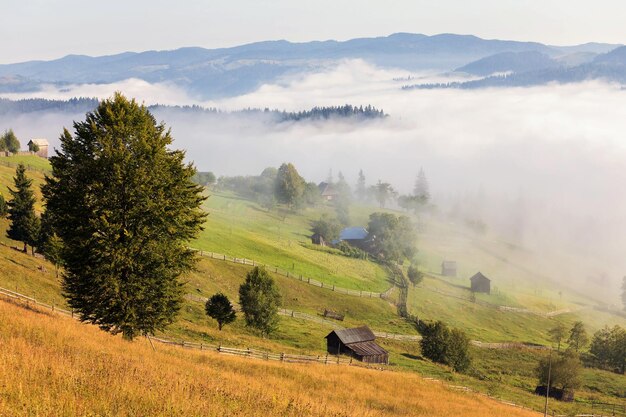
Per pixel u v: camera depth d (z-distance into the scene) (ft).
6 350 66.39
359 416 98.84
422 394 172.76
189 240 120.98
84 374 61.87
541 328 470.39
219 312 246.06
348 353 261.24
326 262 496.23
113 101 116.47
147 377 69.41
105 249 108.37
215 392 72.28
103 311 113.09
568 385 261.85
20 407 48.01
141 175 111.24
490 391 233.55
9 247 268.82
